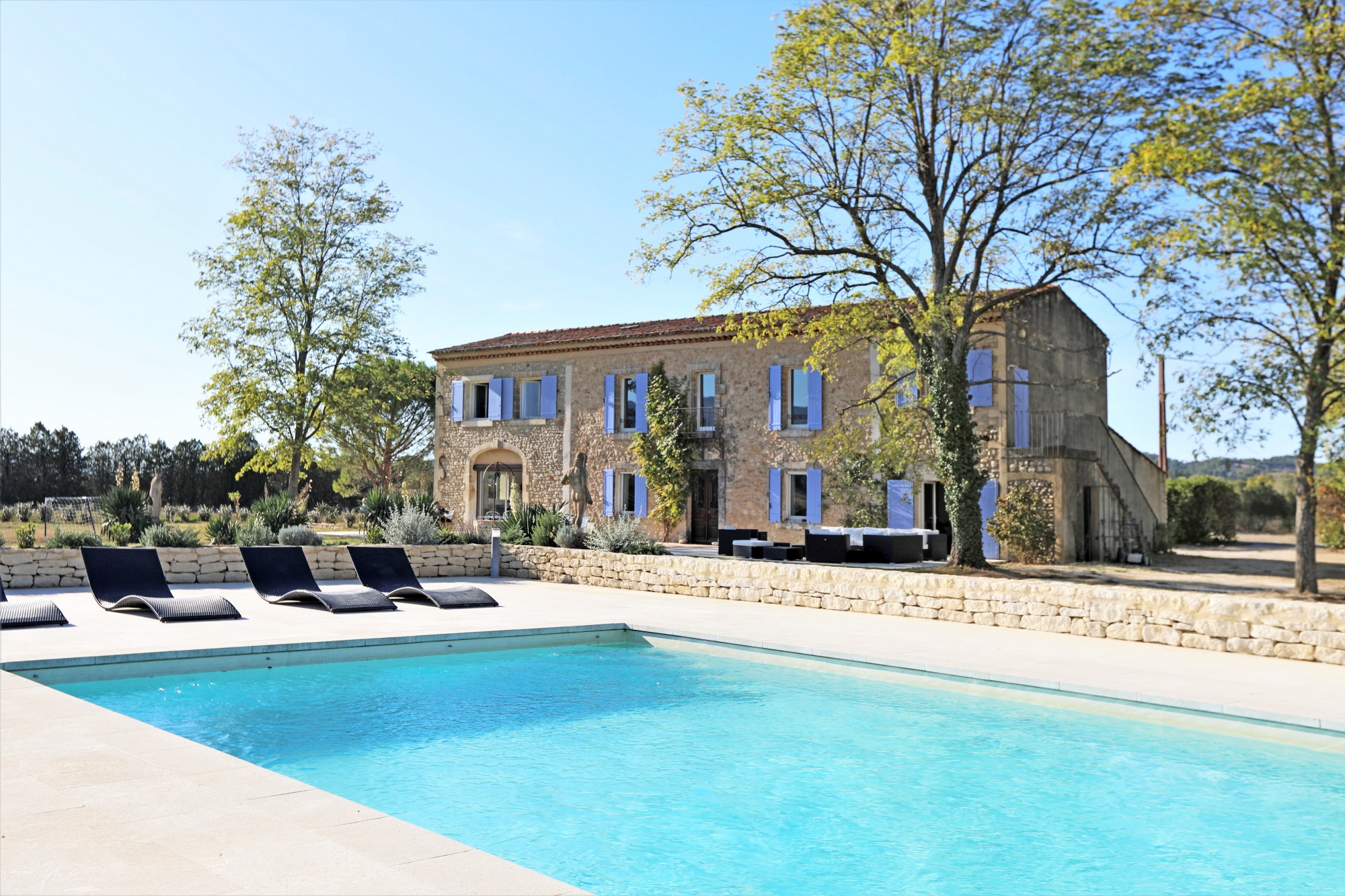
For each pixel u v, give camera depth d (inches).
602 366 1013.2
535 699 296.0
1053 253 644.7
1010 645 363.9
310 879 116.5
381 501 792.3
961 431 656.4
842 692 305.1
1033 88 588.1
